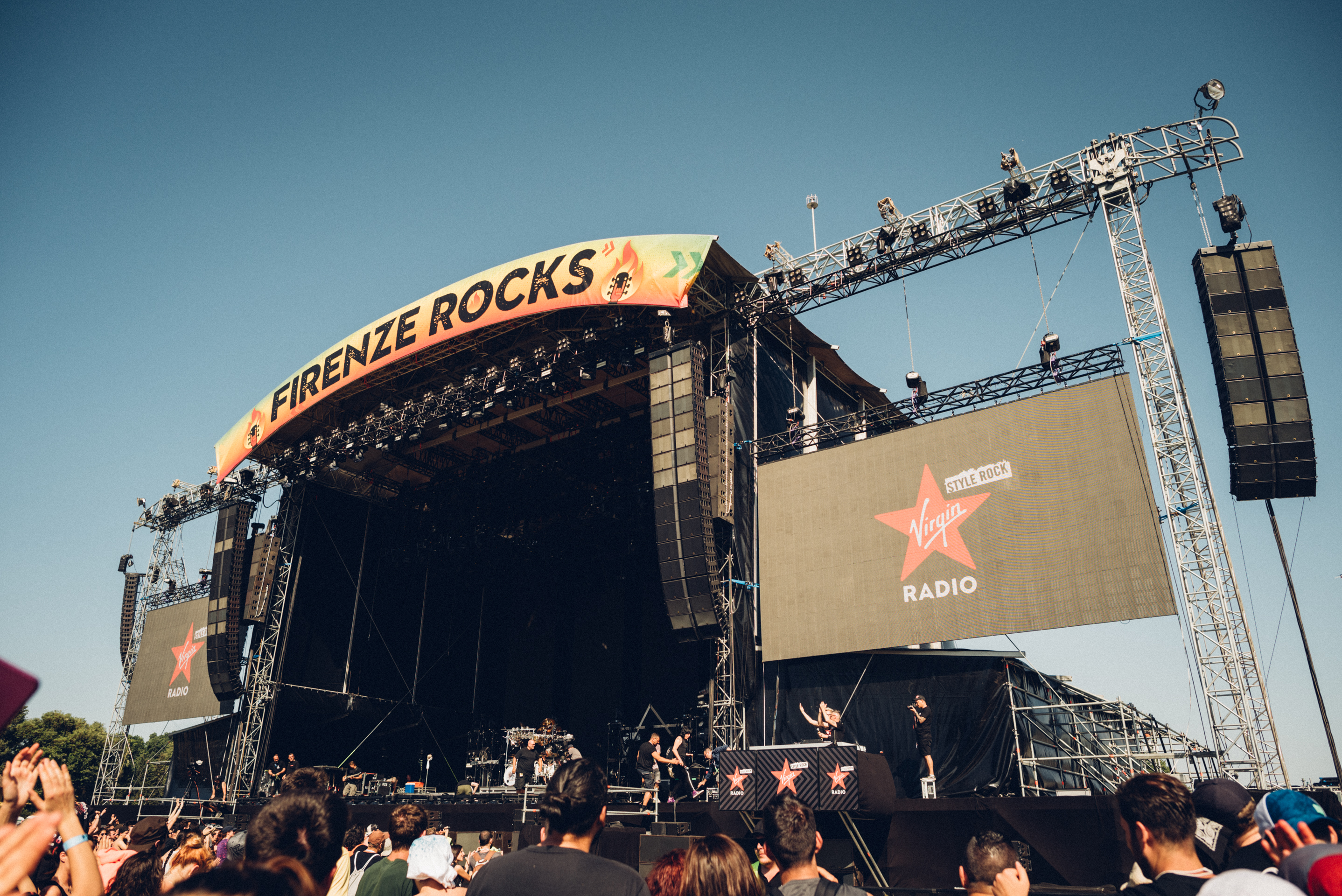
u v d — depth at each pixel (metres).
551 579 32.53
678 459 19.84
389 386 27.59
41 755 2.50
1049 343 17.59
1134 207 17.52
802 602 19.22
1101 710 18.53
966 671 17.73
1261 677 14.14
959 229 19.36
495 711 32.44
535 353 23.47
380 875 5.23
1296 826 2.69
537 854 3.72
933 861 13.52
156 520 33.41
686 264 20.06
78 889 2.34
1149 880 3.24
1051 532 16.62
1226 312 15.46
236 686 27.38
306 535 29.23
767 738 19.14
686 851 4.33
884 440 19.30
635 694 29.03
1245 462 14.63
